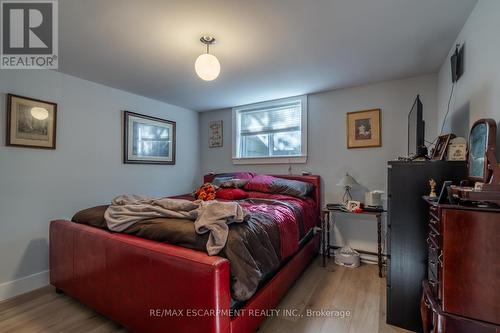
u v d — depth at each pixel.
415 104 2.14
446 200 1.22
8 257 2.24
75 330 1.73
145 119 3.52
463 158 1.67
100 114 2.99
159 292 1.42
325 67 2.56
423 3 1.56
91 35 1.91
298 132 3.61
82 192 2.80
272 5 1.57
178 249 1.44
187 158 4.25
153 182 3.65
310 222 2.86
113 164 3.13
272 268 1.68
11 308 2.02
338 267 2.81
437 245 1.23
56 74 2.59
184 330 1.32
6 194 2.24
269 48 2.15
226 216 1.54
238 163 4.08
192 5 1.56
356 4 1.57
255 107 3.90
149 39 1.97
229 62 2.42
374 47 2.14
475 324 1.10
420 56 2.32
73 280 1.98
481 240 1.02
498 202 1.01
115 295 1.66
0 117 2.20
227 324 1.29
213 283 1.23
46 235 2.49
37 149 2.44
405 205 1.72
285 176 3.51
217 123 4.32
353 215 3.12
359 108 3.13
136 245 1.54
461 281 1.06
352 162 3.18
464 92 1.82
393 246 1.75
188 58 2.32
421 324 1.67
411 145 2.42
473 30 1.63
